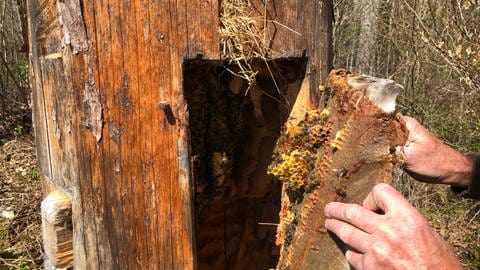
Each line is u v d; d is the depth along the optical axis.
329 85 0.51
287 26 0.57
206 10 0.54
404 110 1.92
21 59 3.05
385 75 2.26
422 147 0.60
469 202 1.64
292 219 0.55
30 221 1.60
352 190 0.47
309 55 0.58
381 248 0.38
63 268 0.61
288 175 0.54
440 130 1.82
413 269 0.37
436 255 0.37
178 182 0.55
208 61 0.56
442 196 1.65
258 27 0.56
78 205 0.57
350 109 0.47
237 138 0.70
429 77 1.94
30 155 2.19
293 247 0.53
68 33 0.52
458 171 0.60
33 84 0.77
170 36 0.53
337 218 0.43
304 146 0.54
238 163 0.71
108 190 0.55
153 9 0.52
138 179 0.55
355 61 2.84
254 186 0.72
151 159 0.54
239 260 0.76
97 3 0.51
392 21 2.10
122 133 0.54
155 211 0.55
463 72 1.59
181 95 0.54
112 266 0.57
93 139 0.54
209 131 0.67
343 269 0.47
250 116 0.69
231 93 0.67
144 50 0.52
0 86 2.72
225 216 0.75
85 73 0.53
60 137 0.61
